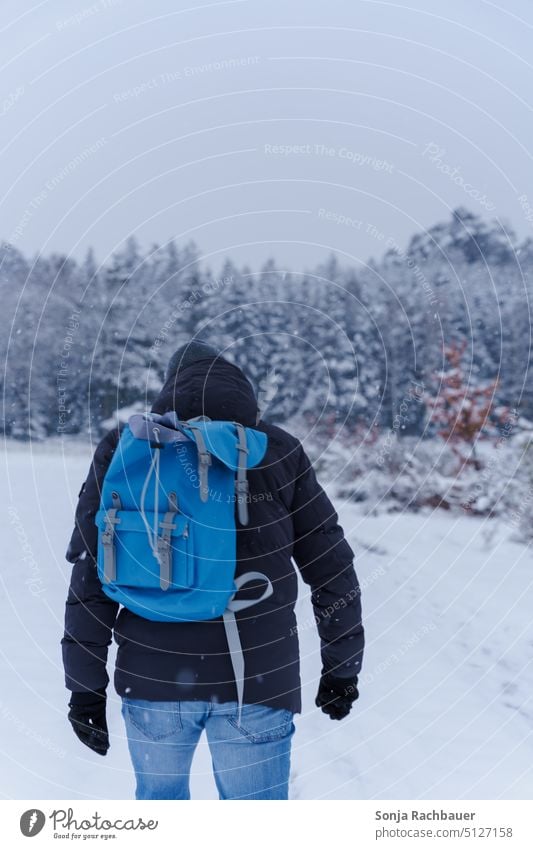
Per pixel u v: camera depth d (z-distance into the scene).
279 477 1.96
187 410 2.06
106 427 20.80
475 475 9.38
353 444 11.55
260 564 1.91
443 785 2.95
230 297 16.52
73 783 2.91
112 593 1.89
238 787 1.90
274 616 1.91
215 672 1.87
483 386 9.88
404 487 9.79
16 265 25.02
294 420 15.71
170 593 1.86
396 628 5.05
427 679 4.12
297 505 2.03
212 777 3.03
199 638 1.87
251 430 1.99
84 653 2.02
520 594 5.75
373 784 2.97
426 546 7.66
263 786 1.90
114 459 1.92
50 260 24.53
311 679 4.17
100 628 2.01
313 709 3.77
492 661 4.37
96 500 1.99
